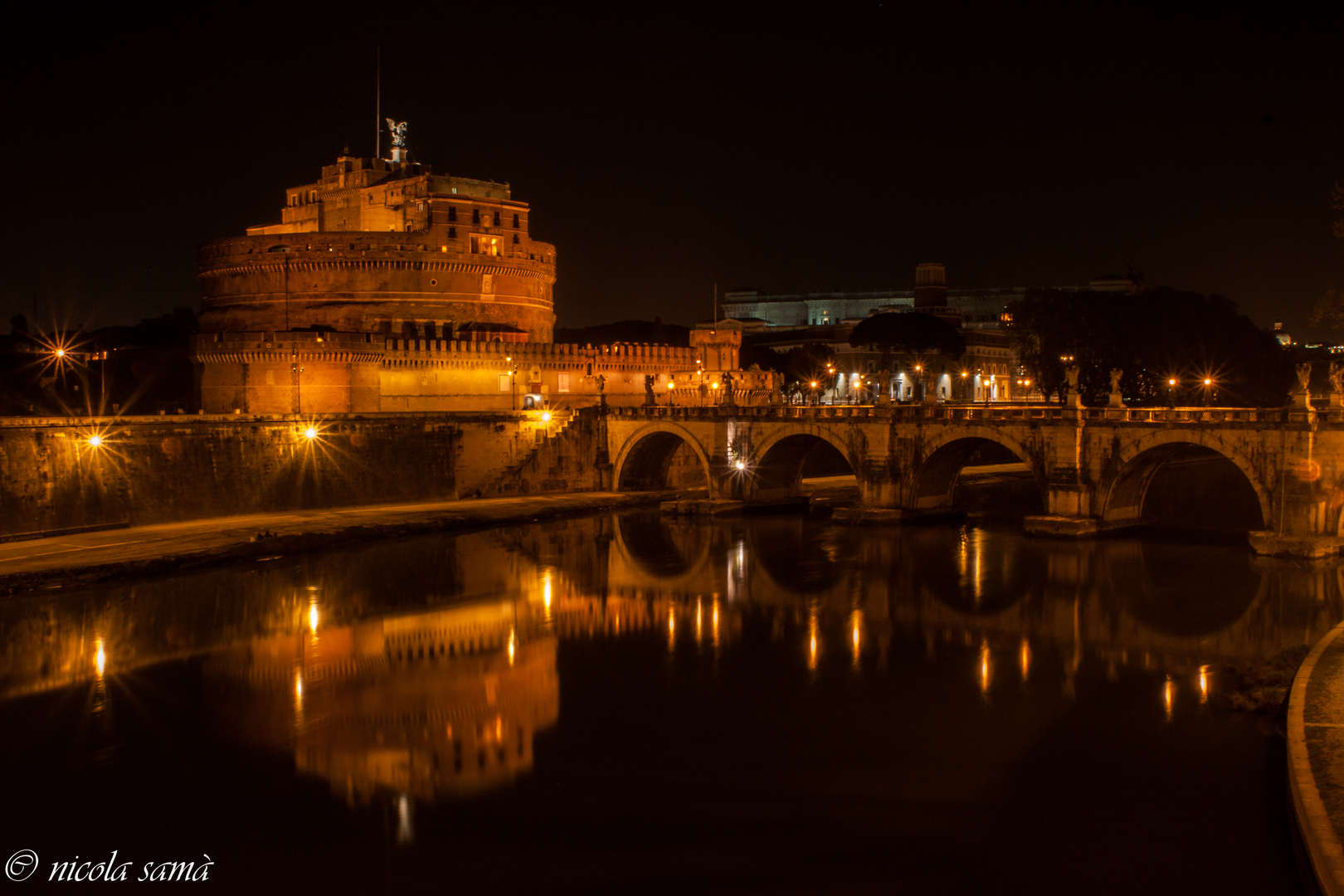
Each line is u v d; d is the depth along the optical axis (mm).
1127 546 88188
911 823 39969
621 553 93188
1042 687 54875
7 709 52094
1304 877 31984
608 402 151500
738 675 57875
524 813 41094
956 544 92625
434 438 115562
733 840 38906
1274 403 159375
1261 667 54312
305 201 177375
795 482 120188
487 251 154250
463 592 77500
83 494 86875
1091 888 35219
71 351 146875
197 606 71438
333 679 57062
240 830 39875
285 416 103375
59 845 38969
